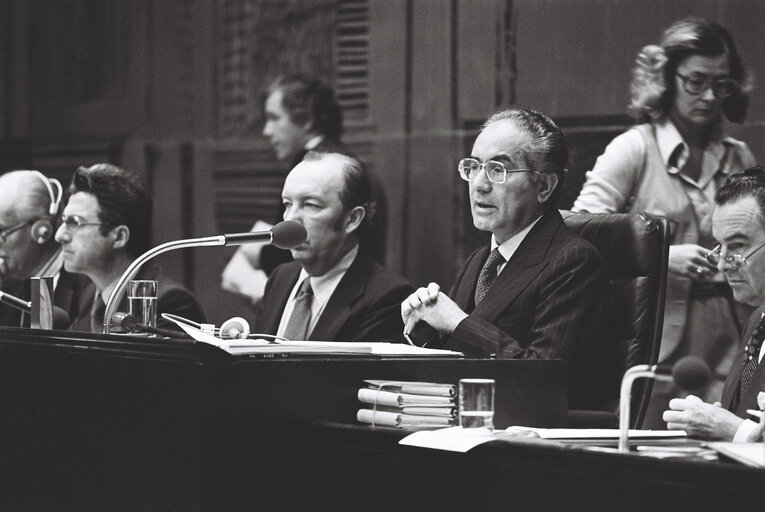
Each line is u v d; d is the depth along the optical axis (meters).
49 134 20.61
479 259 10.33
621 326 9.59
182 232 19.00
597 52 14.73
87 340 7.73
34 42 20.70
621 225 9.80
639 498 6.11
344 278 10.94
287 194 11.05
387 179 16.78
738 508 5.75
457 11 16.14
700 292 13.64
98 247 12.27
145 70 19.53
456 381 7.93
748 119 13.71
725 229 9.56
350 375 7.59
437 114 16.38
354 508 7.32
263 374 7.23
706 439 7.59
